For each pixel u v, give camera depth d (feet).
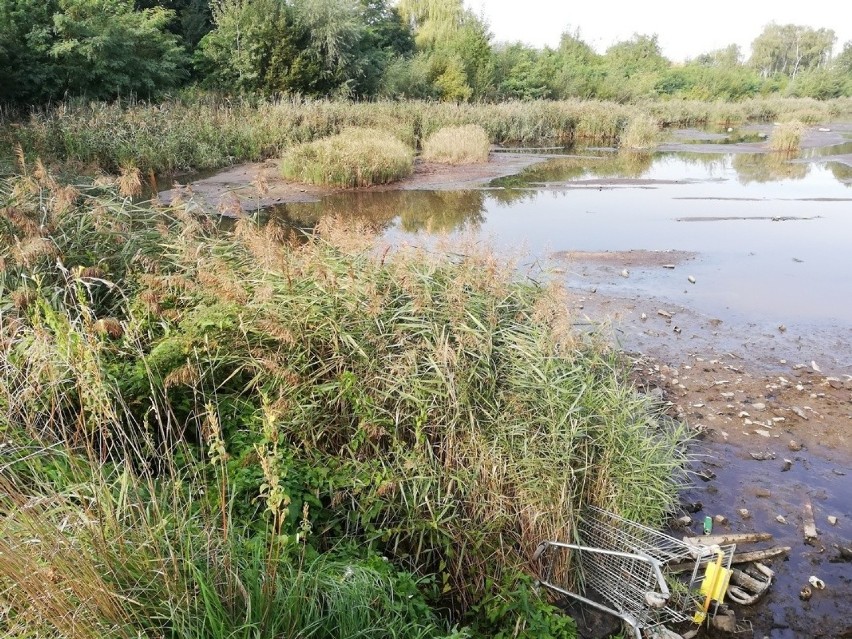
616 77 163.32
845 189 58.75
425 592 11.81
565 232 42.04
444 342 14.80
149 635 7.83
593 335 19.40
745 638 12.05
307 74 101.19
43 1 72.28
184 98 84.84
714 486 16.42
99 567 8.00
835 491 16.22
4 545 7.45
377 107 89.10
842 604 12.82
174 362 14.38
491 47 148.97
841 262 35.19
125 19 79.82
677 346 24.27
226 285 15.44
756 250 37.60
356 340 15.53
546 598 12.42
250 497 11.46
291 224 43.04
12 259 17.21
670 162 79.15
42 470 9.78
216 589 8.36
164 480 10.65
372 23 142.20
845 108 171.63
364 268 17.90
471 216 47.24
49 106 67.31
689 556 13.26
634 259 35.47
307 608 8.85
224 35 96.32
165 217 24.77
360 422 14.12
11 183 24.99
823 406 20.04
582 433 14.12
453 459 13.85
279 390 14.62
